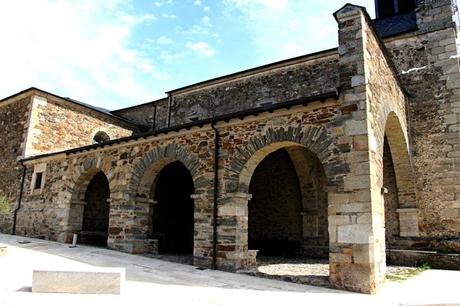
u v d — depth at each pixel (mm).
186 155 8461
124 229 9219
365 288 5609
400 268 8328
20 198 12586
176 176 12961
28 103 13203
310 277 6395
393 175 9898
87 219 11922
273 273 7008
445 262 8320
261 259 9570
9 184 13250
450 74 9469
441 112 9438
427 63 9820
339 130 6426
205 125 8172
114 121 15352
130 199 9273
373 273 5637
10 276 5691
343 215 6074
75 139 13992
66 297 4625
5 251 7633
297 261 9266
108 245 9477
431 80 9695
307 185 10867
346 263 5875
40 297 4570
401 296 5383
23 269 6270
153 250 9453
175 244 12047
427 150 9461
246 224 7684
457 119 9203
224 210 7574
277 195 11781
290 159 11719
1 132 14219
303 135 6820
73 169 10984
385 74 7934
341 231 6027
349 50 6664
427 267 8406
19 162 12812
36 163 12406
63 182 11180
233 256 7262
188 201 12906
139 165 9336
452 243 8734
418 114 9727
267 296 5211
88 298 4625
